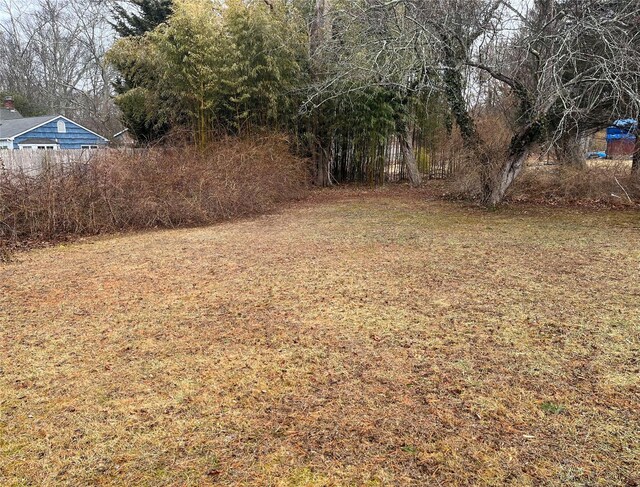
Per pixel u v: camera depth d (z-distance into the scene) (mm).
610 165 9625
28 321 3529
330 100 12070
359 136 12844
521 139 8492
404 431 2092
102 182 7711
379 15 8711
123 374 2670
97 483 1807
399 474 1825
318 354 2877
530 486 1744
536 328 3209
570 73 7750
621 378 2520
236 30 10703
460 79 9008
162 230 7535
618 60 6789
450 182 11758
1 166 7867
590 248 5613
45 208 7109
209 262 5258
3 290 4332
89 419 2234
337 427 2131
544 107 7867
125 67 13711
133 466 1900
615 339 3002
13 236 6801
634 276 4383
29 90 27953
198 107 10859
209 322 3436
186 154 9047
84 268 5121
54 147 18000
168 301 3924
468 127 9195
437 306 3680
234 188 8727
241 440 2053
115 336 3215
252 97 11109
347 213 8836
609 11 7250
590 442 1994
